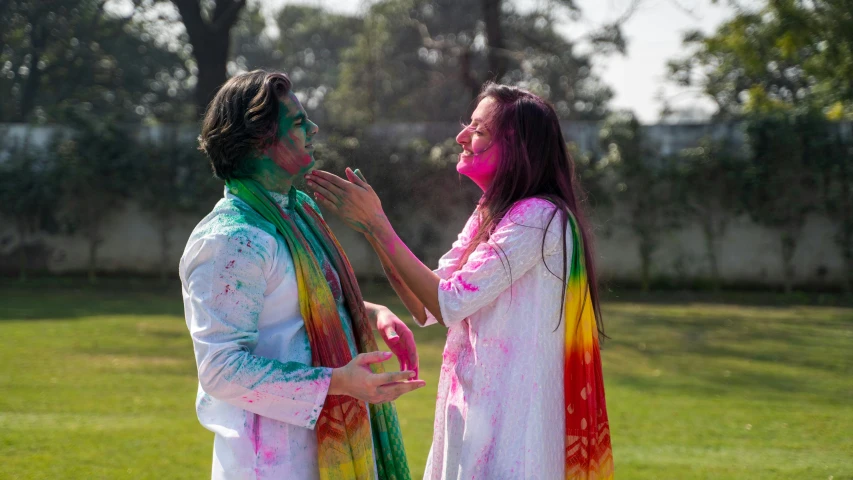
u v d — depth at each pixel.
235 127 2.07
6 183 15.06
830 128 14.07
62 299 12.57
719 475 4.29
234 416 2.04
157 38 27.00
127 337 8.91
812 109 14.27
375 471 2.15
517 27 20.38
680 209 14.40
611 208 14.60
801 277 14.27
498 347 2.27
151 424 5.22
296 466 2.00
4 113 23.48
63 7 21.59
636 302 13.23
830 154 13.95
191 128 15.58
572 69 22.53
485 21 17.86
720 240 14.46
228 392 1.92
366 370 1.94
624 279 14.73
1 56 22.39
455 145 15.04
